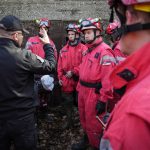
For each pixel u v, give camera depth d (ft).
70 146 16.31
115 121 3.27
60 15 21.85
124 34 3.59
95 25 12.97
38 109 18.97
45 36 11.45
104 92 12.39
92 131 13.29
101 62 12.65
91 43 13.12
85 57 13.61
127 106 3.18
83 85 13.38
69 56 17.88
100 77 12.73
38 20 19.07
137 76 3.41
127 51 3.60
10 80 9.87
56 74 20.79
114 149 3.05
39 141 16.80
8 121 10.12
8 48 9.96
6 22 10.02
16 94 10.00
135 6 3.40
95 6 21.90
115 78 3.60
